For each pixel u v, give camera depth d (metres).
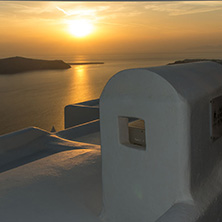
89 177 2.77
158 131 1.69
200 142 1.78
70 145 4.70
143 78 1.71
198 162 1.78
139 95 1.75
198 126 1.73
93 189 2.57
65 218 2.14
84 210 2.28
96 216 2.23
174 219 1.57
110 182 2.08
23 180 2.71
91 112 9.16
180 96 1.58
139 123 2.02
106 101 1.94
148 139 1.76
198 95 1.71
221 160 2.15
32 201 2.33
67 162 3.16
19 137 5.05
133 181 1.92
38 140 5.15
